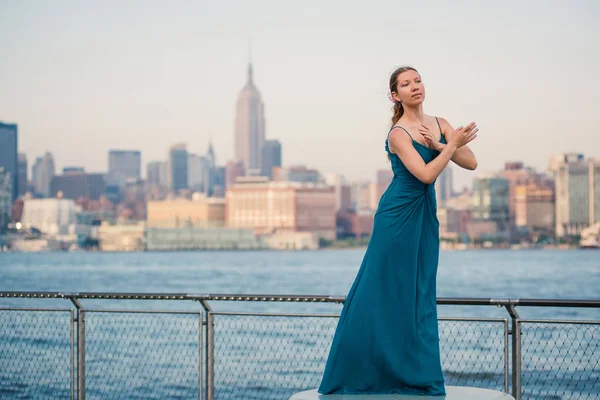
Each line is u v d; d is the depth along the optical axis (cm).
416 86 592
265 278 12631
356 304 596
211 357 775
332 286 10394
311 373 1279
